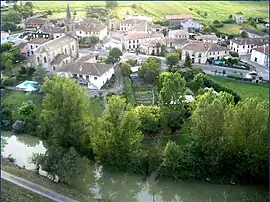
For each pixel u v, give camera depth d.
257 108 78.62
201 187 81.31
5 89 133.25
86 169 80.00
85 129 87.44
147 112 98.81
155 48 176.38
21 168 86.62
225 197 79.75
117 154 83.88
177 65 152.12
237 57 171.50
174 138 96.88
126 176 84.75
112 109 82.75
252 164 78.81
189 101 109.50
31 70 148.12
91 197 77.56
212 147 80.25
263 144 77.50
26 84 135.38
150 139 96.88
